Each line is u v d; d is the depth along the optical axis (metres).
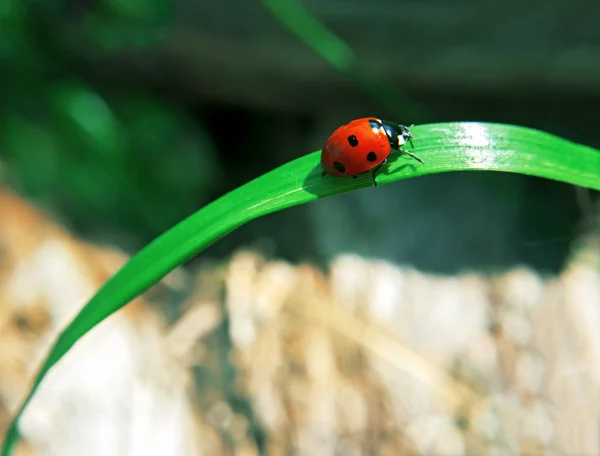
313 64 0.17
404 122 0.18
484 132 0.13
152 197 0.18
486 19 0.16
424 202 0.18
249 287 0.16
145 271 0.13
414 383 0.16
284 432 0.15
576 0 0.16
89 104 0.18
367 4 0.16
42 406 0.15
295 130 0.20
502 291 0.16
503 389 0.16
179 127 0.19
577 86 0.17
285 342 0.16
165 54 0.17
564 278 0.16
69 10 0.17
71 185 0.17
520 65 0.17
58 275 0.16
